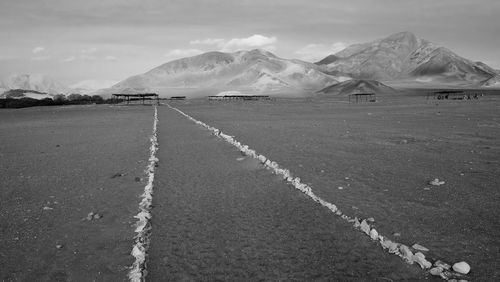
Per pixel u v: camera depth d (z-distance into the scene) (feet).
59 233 33.47
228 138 87.15
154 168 58.03
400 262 27.32
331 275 25.90
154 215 37.63
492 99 352.08
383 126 119.55
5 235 33.01
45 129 127.03
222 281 25.49
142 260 27.71
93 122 152.15
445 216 35.91
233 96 525.34
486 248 29.22
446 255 28.30
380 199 41.29
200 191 45.44
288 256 28.63
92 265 27.84
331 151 71.77
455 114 168.04
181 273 26.58
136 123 142.31
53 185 49.24
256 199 41.93
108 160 65.87
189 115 179.63
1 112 236.22
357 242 30.58
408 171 54.24
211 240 31.65
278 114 187.73
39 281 25.81
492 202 39.65
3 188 47.93
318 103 337.31
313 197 41.73
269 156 66.64
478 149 72.33
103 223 35.70
